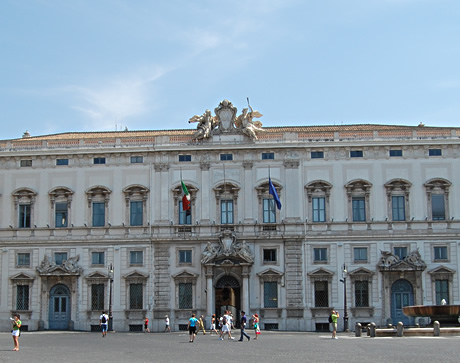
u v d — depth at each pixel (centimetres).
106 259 9462
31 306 9412
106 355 4966
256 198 9462
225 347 5728
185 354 5012
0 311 9438
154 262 9394
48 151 9688
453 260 9200
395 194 9394
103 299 9394
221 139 9625
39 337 7569
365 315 9131
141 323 9294
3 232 9606
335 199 9412
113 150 9625
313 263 9288
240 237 9331
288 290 9219
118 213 9550
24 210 9675
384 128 9919
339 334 7888
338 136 9562
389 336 6650
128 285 9394
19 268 9512
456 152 9431
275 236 9312
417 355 4538
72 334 8319
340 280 9156
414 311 7125
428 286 9144
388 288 9150
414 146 9444
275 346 5756
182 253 9419
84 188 9638
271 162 9525
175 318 9275
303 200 9438
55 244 9525
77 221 9569
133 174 9631
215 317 9038
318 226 9356
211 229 9419
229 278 9306
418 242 9250
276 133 9625
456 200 9344
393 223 9294
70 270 9338
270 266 9294
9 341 6781
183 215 9519
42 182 9694
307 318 9156
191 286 9325
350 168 9462
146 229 9481
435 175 9406
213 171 9556
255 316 7231
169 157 9625
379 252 9269
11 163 9762
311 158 9512
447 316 7062
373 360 4266
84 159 9694
